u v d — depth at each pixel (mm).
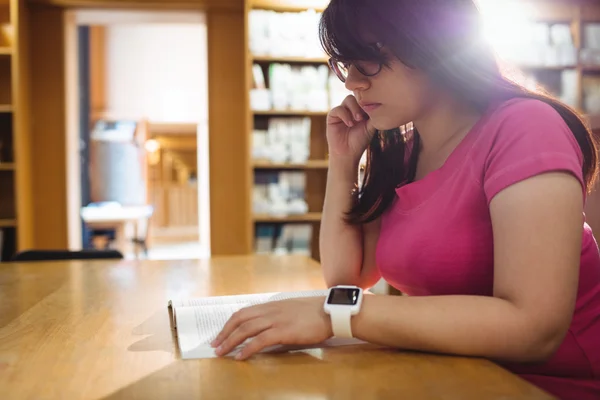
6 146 4488
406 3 877
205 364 789
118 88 7945
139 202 8750
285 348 850
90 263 1981
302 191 4266
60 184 4684
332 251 1252
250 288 1432
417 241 995
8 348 898
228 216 4867
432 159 1078
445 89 977
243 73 4812
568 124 935
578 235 779
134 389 700
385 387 684
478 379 703
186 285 1492
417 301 813
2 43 4422
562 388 927
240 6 4730
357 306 804
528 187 789
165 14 4805
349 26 899
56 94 4656
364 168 1218
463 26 915
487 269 932
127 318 1104
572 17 4375
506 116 897
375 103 972
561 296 754
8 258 4488
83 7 4613
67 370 781
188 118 8102
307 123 4227
